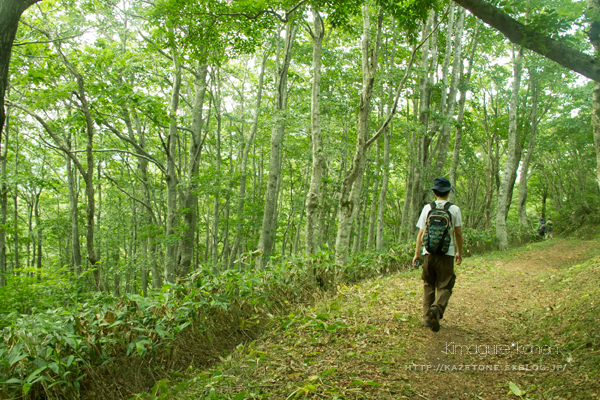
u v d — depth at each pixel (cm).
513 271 777
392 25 1269
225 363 338
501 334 348
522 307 439
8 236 1914
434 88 1527
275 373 284
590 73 333
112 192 2055
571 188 3095
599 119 427
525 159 2091
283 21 623
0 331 318
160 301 407
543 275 642
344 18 648
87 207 686
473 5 347
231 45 708
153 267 1706
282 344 357
